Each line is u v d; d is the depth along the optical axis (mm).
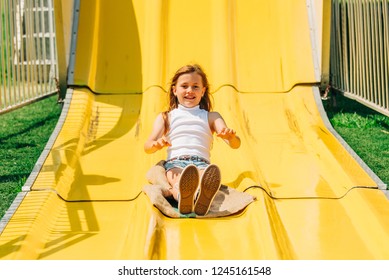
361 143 7047
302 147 6336
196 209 4789
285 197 5328
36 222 4723
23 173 6215
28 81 7844
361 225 4781
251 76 7594
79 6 8234
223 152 6098
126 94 7410
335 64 8305
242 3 8297
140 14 8211
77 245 4551
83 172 5840
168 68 7668
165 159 5855
